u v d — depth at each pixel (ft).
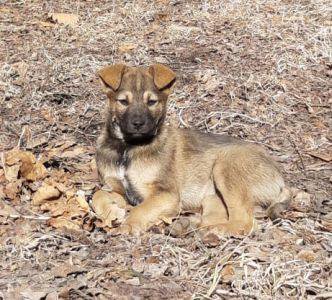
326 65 8.79
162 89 6.60
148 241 5.99
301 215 6.48
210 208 6.63
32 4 10.13
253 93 8.26
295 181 7.11
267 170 6.64
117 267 5.64
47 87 8.21
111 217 6.24
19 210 6.31
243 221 6.28
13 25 9.48
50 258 5.73
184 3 10.05
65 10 9.93
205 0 10.00
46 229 6.06
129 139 6.52
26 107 7.96
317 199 6.80
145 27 9.49
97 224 6.19
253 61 8.74
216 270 5.61
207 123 7.86
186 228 6.25
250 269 5.69
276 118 7.98
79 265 5.65
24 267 5.63
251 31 9.31
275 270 5.66
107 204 6.31
